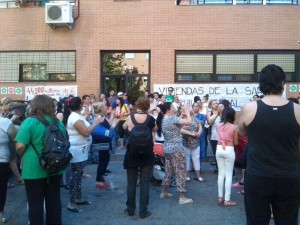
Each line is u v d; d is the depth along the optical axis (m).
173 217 6.54
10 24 15.77
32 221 4.91
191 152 9.12
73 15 15.49
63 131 5.14
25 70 15.93
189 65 15.48
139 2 15.41
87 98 8.78
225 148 7.12
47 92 15.73
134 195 6.60
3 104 7.01
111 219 6.44
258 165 3.56
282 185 3.49
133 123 6.54
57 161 4.84
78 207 7.05
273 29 15.18
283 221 3.61
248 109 3.64
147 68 15.72
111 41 15.52
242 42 15.22
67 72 15.75
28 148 4.94
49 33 15.68
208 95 14.27
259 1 15.41
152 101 11.84
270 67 3.71
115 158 11.66
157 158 8.65
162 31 15.38
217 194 8.00
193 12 15.30
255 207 3.62
